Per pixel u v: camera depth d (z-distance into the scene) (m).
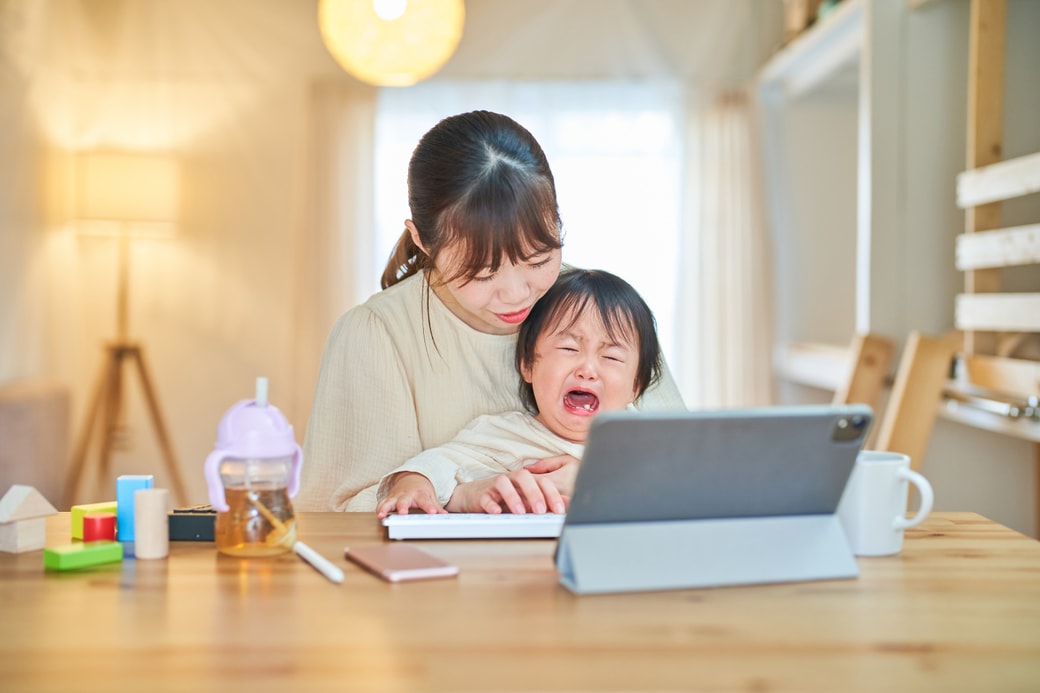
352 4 2.24
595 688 0.59
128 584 0.80
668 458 0.80
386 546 0.90
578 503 0.80
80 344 4.35
